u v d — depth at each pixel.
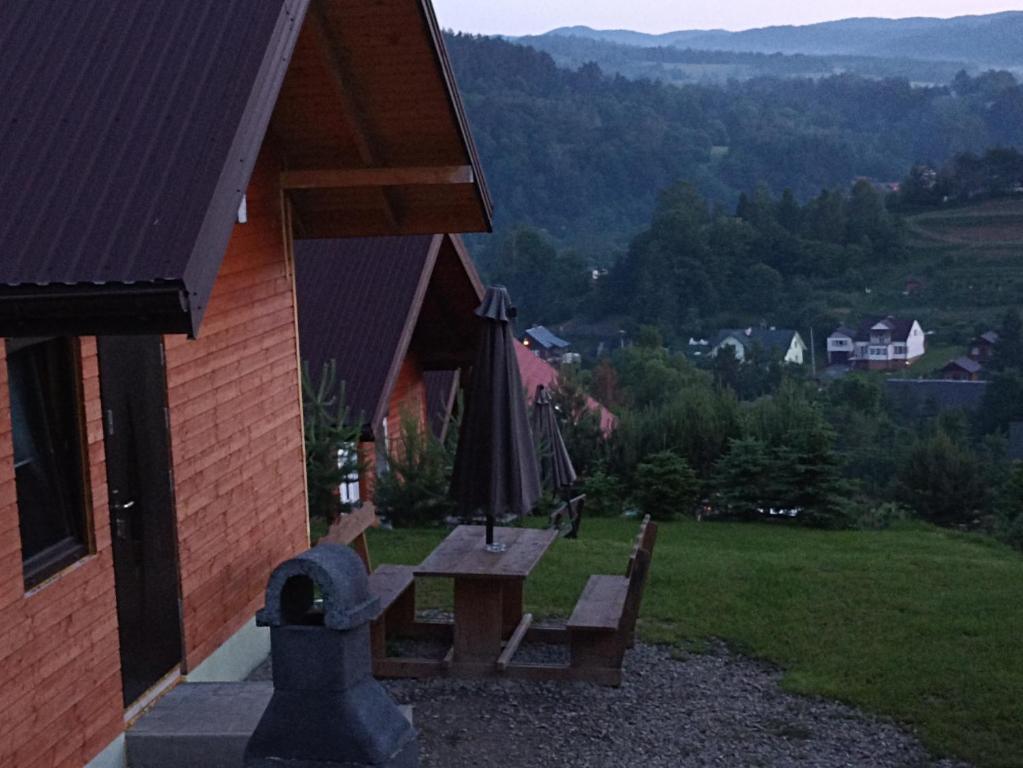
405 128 8.51
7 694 5.16
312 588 4.18
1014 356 97.88
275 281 8.56
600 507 19.62
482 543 8.52
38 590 5.40
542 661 8.38
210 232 4.57
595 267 143.25
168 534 6.87
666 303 109.00
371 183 8.67
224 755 6.14
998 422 75.81
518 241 117.06
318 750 3.93
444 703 7.45
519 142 172.62
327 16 7.46
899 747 6.80
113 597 6.07
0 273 4.42
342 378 15.48
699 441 20.69
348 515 8.36
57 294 4.39
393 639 8.80
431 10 7.50
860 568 11.30
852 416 43.69
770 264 125.19
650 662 8.23
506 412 8.09
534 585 10.47
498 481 8.05
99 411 6.00
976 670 8.01
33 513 5.59
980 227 146.88
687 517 19.48
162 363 6.80
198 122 4.87
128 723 6.27
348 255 16.72
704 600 9.84
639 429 21.03
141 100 5.00
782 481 18.66
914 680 7.82
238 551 7.82
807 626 9.09
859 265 129.62
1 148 4.91
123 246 4.46
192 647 7.09
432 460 15.31
